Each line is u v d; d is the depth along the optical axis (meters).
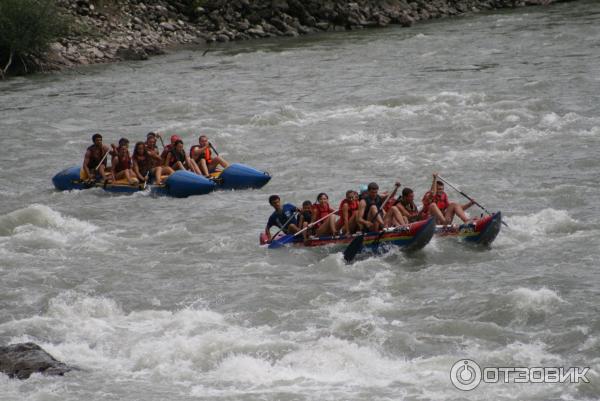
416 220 56.16
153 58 146.38
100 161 74.25
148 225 63.78
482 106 95.94
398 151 81.06
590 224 58.09
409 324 44.00
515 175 70.88
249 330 44.34
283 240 56.47
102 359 41.53
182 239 59.91
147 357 41.16
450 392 36.69
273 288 49.84
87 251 57.59
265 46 153.50
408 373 38.84
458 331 42.84
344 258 53.94
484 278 49.69
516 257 52.88
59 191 74.12
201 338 42.66
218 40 161.88
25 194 73.38
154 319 46.28
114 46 149.75
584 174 69.88
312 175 75.25
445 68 121.62
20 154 87.06
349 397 36.69
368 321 44.00
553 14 170.38
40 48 138.50
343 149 83.00
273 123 95.62
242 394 37.34
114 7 161.75
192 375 39.50
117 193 72.75
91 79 128.50
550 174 70.50
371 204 54.84
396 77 117.44
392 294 48.41
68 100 113.19
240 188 72.38
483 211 62.66
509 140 81.81
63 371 39.78
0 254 56.72
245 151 84.69
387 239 54.12
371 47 145.25
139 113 104.19
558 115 89.88
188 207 67.88
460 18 176.38
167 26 161.38
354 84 114.44
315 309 46.72
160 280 52.03
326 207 55.88
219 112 102.75
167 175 72.75
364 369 39.47
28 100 113.94
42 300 49.06
